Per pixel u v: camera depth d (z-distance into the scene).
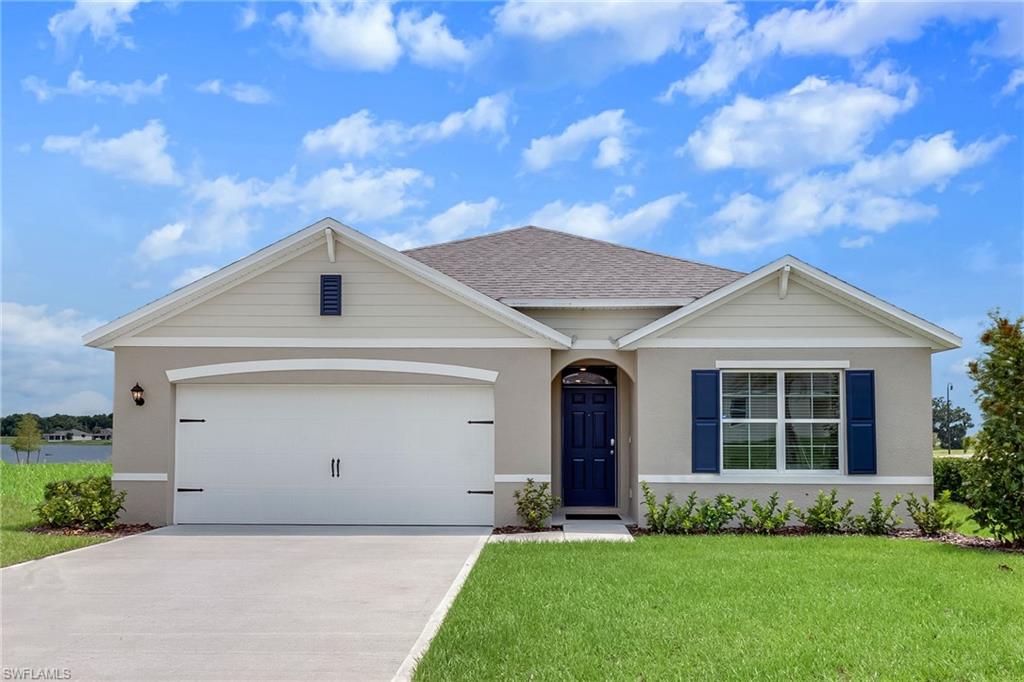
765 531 14.66
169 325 15.63
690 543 13.25
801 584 10.01
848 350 15.30
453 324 15.54
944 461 20.66
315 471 15.61
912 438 15.15
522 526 15.16
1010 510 12.69
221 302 15.66
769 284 15.43
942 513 14.53
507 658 7.34
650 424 15.33
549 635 8.02
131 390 15.52
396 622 8.67
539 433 15.35
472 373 15.45
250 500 15.61
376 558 12.24
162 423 15.53
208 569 11.44
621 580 10.31
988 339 13.20
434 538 14.11
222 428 15.69
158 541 13.80
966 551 12.41
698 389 15.30
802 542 13.33
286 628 8.46
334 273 15.66
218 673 7.12
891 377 15.26
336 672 7.13
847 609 8.80
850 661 7.18
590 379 17.52
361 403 15.68
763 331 15.38
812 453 15.30
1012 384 12.80
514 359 15.47
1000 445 12.83
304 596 9.81
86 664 7.37
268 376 15.57
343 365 15.55
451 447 15.55
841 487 15.11
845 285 15.09
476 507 15.45
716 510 14.73
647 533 14.69
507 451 15.37
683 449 15.28
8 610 9.20
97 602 9.55
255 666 7.30
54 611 9.16
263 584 10.48
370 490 15.55
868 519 14.95
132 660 7.48
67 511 15.10
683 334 15.44
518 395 15.44
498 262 18.75
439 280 15.43
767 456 15.32
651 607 9.00
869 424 15.12
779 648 7.54
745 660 7.23
